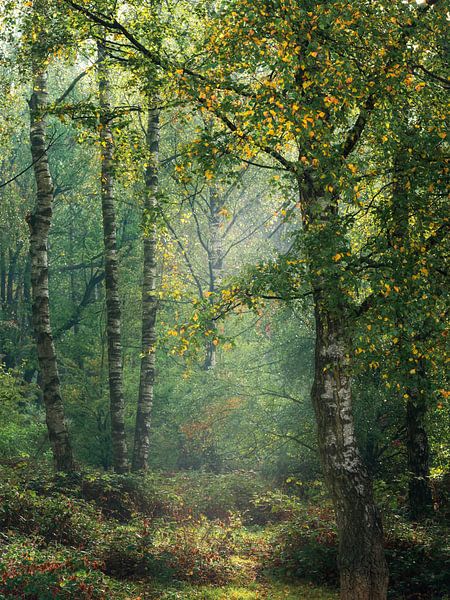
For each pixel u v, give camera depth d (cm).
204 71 1049
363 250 990
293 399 1944
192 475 2022
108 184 1986
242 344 2425
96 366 2448
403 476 1680
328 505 1575
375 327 912
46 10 1327
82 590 935
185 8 1344
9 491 1320
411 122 1038
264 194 2808
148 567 1179
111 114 1260
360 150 1112
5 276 3903
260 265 991
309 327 1922
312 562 1242
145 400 2027
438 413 1516
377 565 956
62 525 1253
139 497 1662
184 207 2862
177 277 2289
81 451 2314
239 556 1378
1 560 964
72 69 3497
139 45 1125
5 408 2194
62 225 3738
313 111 912
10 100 1856
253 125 927
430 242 984
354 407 1727
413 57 991
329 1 894
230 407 1998
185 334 1015
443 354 979
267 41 956
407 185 967
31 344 3238
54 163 3547
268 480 1978
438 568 1129
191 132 2675
